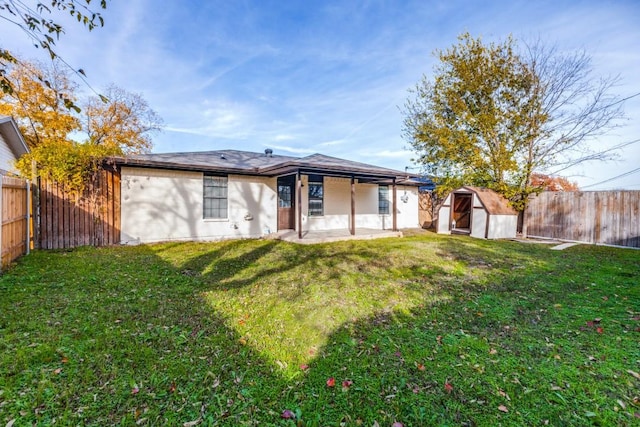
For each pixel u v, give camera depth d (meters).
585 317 3.59
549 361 2.62
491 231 11.13
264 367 2.53
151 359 2.58
